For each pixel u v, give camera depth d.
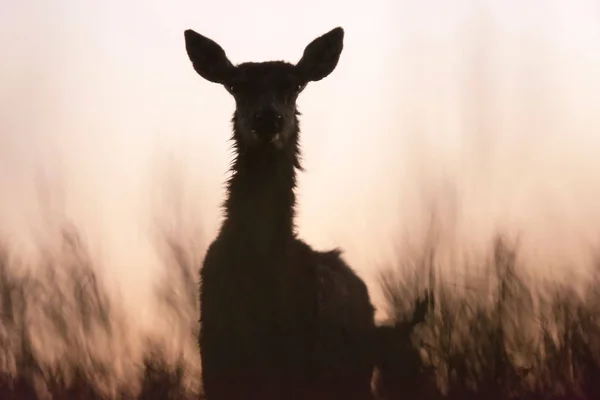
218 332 30.47
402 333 28.47
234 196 33.09
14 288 27.03
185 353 27.91
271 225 32.28
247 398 29.86
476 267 25.80
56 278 27.20
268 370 30.03
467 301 25.69
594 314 25.20
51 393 26.22
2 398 26.42
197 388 29.91
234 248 31.47
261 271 31.11
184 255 27.89
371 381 32.47
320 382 31.03
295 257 32.28
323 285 33.06
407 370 28.52
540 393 24.95
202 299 30.89
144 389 26.17
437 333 26.23
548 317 25.36
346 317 33.44
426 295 26.12
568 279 25.72
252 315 30.55
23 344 26.78
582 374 24.88
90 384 26.22
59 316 26.81
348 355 32.16
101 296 26.88
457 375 25.33
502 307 25.30
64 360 26.53
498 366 24.95
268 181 33.31
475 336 25.31
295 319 31.03
